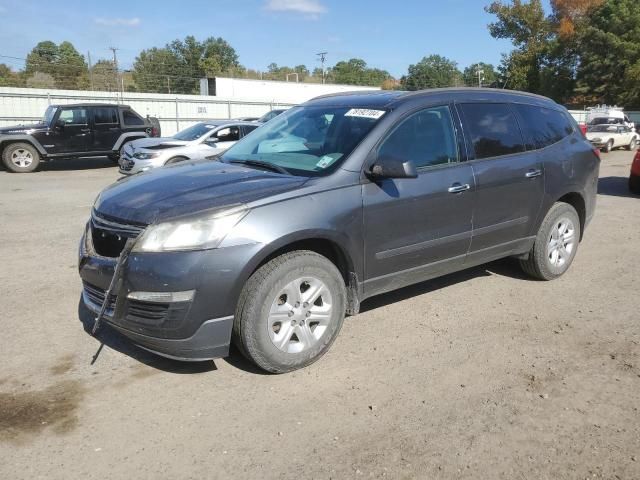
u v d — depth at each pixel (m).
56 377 3.70
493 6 58.78
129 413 3.31
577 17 54.50
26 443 3.01
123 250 3.41
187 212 3.41
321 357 4.01
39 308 4.91
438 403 3.45
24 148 15.98
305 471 2.83
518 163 5.06
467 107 4.85
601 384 3.69
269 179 3.89
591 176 5.93
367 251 4.07
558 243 5.69
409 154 4.34
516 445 3.05
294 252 3.73
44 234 7.75
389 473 2.82
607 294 5.39
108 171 16.73
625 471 2.85
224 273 3.38
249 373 3.80
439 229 4.49
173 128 28.03
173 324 3.36
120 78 59.12
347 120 4.43
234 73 86.31
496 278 5.83
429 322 4.67
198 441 3.06
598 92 52.31
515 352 4.14
